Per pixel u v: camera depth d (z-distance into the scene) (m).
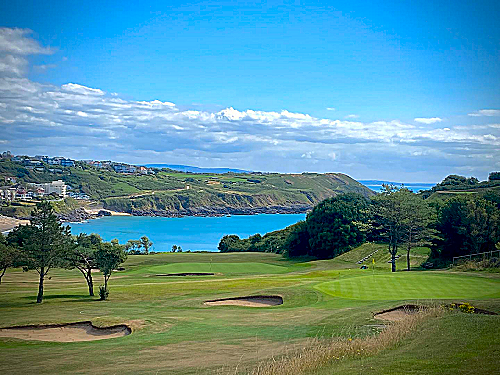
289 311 28.86
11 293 44.69
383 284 35.53
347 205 86.25
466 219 62.09
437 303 25.06
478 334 15.50
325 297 32.62
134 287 45.66
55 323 28.19
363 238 84.50
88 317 29.73
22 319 29.59
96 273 67.50
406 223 61.00
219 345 20.03
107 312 32.00
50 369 17.11
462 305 23.19
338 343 16.55
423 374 11.39
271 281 45.59
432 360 12.70
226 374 14.60
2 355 20.61
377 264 69.56
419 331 17.06
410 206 61.09
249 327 24.20
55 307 35.62
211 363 16.61
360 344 15.89
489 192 76.94
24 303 38.44
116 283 52.56
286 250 95.69
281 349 18.14
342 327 21.91
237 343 20.28
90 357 19.05
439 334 16.09
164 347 20.31
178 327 25.22
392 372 11.78
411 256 70.62
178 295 39.56
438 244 66.88
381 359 13.48
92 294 42.59
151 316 29.16
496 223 60.94
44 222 40.66
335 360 14.33
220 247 115.25
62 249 41.16
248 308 31.92
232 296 35.66
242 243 113.00
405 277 38.16
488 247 63.22
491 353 12.88
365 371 12.13
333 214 85.62
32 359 19.33
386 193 64.31
